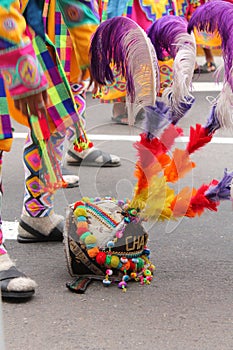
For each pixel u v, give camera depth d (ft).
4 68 11.34
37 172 14.99
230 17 12.67
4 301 12.84
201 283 13.61
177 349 11.27
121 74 12.98
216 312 12.47
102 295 13.05
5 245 15.47
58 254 14.99
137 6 20.61
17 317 12.29
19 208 18.13
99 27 12.94
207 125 13.51
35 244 15.48
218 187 13.47
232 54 12.69
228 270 14.25
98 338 11.61
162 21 13.50
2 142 12.21
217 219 17.20
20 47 11.20
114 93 13.34
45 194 15.17
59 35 15.60
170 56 14.03
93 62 13.17
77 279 13.48
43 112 11.73
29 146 14.74
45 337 11.65
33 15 12.76
